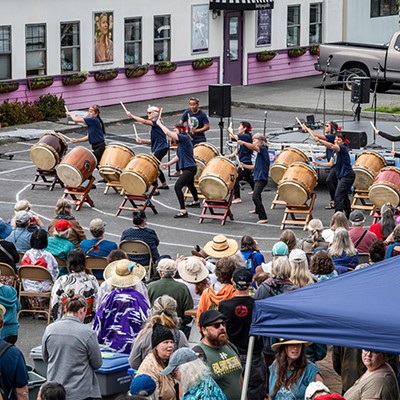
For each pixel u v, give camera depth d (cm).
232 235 2408
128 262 1385
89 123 2816
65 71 4050
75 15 4041
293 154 2628
